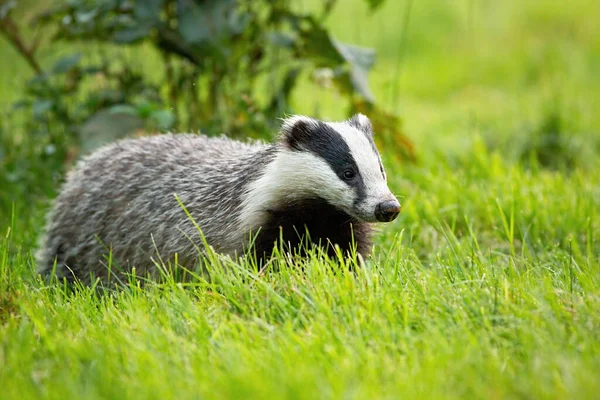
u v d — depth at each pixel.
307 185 9.73
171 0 13.80
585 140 17.94
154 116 12.93
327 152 9.75
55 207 11.84
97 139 13.08
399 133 14.19
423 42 27.17
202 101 14.30
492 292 7.98
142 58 16.00
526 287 8.13
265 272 9.27
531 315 7.36
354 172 9.67
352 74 13.50
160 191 10.79
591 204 11.78
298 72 14.33
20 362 7.20
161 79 15.16
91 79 15.95
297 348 7.03
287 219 9.89
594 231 11.34
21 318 8.27
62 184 12.48
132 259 10.80
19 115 17.92
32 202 13.55
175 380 6.68
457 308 7.61
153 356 6.99
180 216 10.45
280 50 14.78
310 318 7.59
